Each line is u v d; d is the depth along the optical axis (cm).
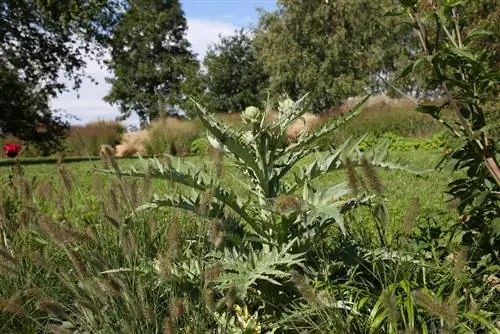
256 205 299
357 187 268
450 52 311
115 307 294
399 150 2128
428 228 376
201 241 332
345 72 3653
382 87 2712
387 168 317
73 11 2717
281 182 356
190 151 1752
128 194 328
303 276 303
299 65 3884
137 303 289
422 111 329
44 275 354
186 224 377
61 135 3003
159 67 5325
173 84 5269
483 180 336
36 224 356
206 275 276
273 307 323
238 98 4159
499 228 310
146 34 5366
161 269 285
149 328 286
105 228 377
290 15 3838
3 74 2828
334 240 363
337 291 306
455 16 335
